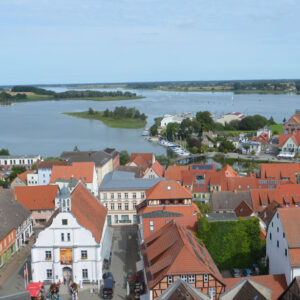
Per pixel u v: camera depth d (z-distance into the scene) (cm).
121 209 12238
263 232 9506
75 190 9725
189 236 7762
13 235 9869
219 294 6756
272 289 6975
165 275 6588
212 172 14850
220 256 8688
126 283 8238
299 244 7250
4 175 18200
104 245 9406
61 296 7838
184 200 10494
